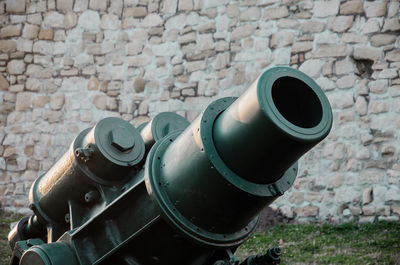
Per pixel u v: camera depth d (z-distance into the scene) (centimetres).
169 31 938
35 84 1023
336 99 808
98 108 984
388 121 774
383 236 686
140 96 954
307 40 832
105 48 987
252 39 869
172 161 312
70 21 1012
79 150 361
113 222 343
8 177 1023
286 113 301
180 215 307
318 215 795
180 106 920
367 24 800
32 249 345
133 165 372
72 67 1005
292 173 314
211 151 291
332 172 796
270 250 332
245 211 305
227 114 294
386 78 782
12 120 1028
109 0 989
